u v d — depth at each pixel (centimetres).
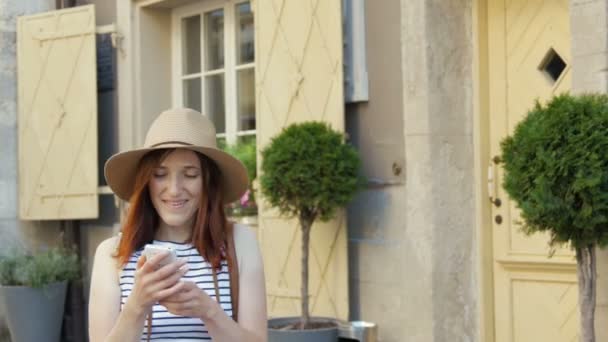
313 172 509
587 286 376
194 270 274
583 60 410
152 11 728
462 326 514
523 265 499
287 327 538
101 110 751
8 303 724
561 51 485
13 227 787
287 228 581
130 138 720
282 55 589
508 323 507
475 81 516
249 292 275
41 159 763
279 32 591
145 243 281
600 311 403
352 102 555
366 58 547
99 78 745
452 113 516
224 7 691
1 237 780
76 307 762
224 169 284
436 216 507
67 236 776
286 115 586
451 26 517
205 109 710
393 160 531
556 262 483
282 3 588
